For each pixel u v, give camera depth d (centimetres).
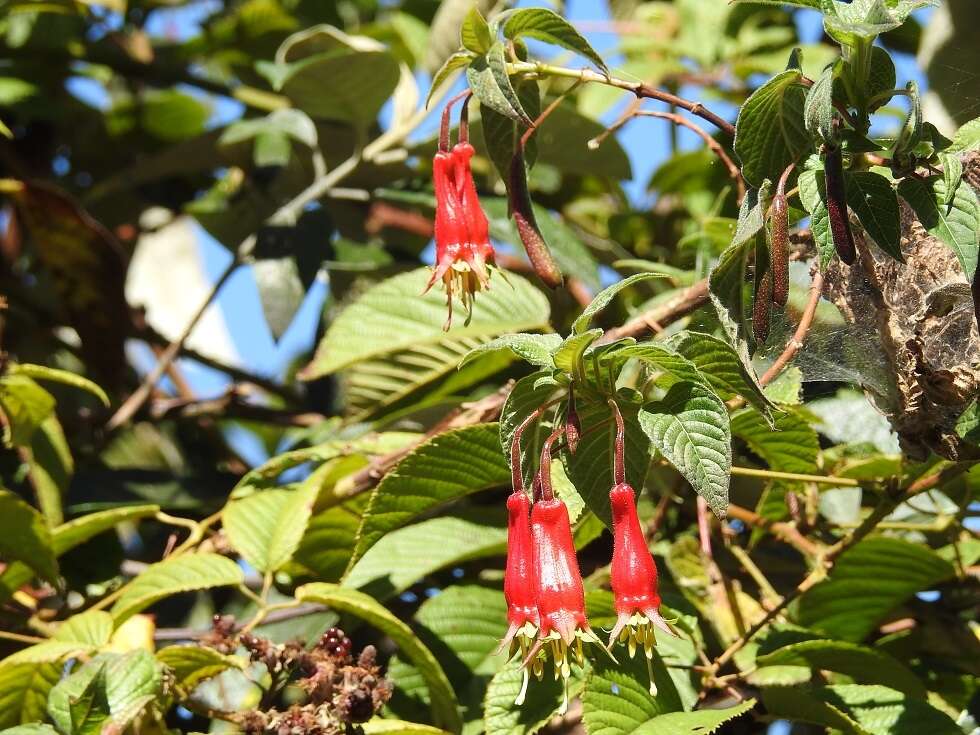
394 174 132
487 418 109
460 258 98
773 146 98
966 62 114
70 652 105
